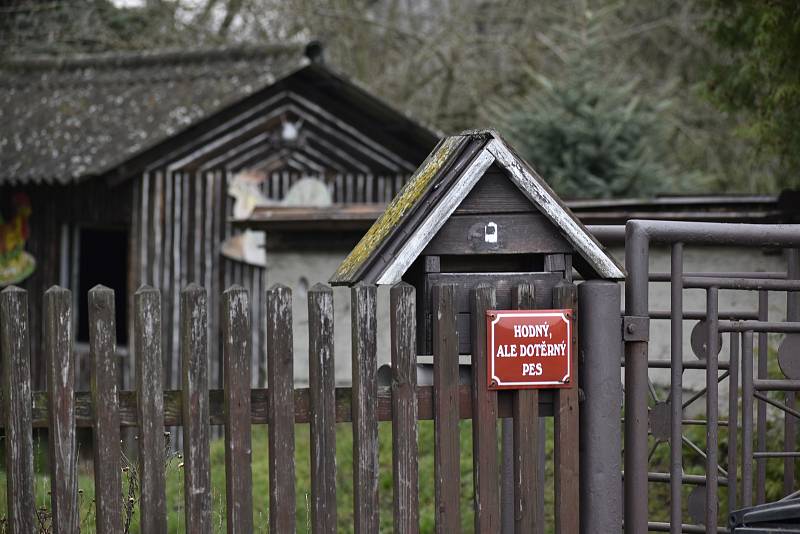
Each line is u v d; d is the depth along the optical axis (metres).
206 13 27.70
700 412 13.06
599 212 13.92
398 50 29.31
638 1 29.58
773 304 13.15
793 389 7.90
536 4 28.92
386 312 14.80
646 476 7.26
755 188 25.56
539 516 8.40
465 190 6.76
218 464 13.45
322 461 6.65
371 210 15.50
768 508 7.05
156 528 6.38
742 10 14.44
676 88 29.00
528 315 6.88
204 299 6.48
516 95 28.75
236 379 6.52
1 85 20.77
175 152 18.77
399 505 6.75
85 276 22.17
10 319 6.21
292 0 27.20
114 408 6.33
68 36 24.41
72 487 6.27
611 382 7.05
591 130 22.05
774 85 13.73
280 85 19.61
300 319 15.84
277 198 19.64
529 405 6.94
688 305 13.45
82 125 19.03
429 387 6.89
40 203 19.39
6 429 6.21
